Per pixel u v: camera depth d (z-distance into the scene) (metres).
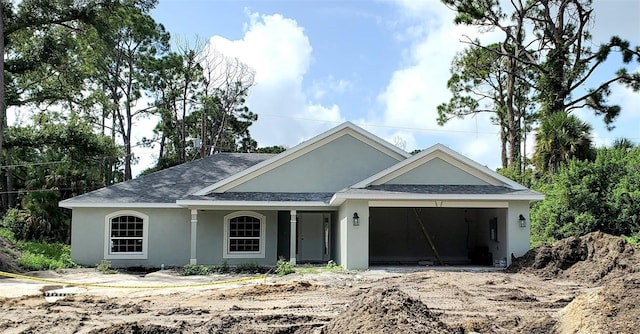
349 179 23.56
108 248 22.91
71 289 15.55
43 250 25.36
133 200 23.05
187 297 13.82
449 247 26.27
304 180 23.50
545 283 15.73
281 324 10.15
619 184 22.23
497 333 8.98
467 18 37.97
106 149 32.56
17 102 33.78
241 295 14.00
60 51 31.64
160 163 51.88
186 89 53.03
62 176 32.97
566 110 34.78
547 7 36.84
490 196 19.92
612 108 33.94
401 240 26.27
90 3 30.38
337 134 23.73
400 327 7.71
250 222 23.62
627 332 7.52
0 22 27.12
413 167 21.39
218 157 28.05
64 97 35.06
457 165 21.41
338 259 22.38
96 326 10.17
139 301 13.09
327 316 10.85
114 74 47.78
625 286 8.35
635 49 32.66
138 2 31.94
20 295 14.14
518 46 38.22
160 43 49.72
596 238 17.48
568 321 8.39
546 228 23.58
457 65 44.50
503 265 20.42
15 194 40.97
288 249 25.02
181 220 23.41
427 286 15.05
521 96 45.66
